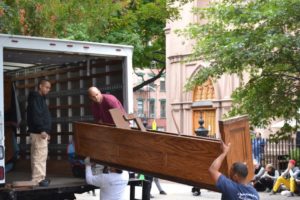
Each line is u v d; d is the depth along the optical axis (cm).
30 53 895
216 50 1340
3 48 828
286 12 1212
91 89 855
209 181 640
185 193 1720
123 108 895
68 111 1060
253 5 1338
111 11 1728
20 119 1112
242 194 577
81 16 1614
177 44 3269
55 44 870
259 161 1906
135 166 730
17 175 1028
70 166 1011
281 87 1322
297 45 1186
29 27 1400
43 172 873
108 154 774
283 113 1332
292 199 1525
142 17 2297
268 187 1719
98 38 1905
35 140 870
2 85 812
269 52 1225
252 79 1349
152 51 2845
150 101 6744
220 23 1397
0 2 1164
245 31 1316
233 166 593
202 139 657
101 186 835
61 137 1062
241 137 655
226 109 2964
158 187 1672
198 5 3164
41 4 1389
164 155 692
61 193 889
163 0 2269
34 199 869
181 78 3269
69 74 1061
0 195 815
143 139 718
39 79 1144
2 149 811
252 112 1320
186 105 3247
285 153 2061
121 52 931
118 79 952
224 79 2988
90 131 806
